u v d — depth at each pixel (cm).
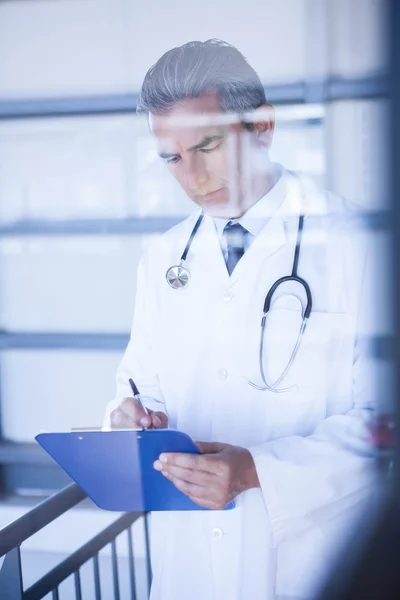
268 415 120
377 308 112
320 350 118
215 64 124
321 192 127
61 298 305
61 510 121
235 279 124
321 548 115
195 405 124
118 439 104
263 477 111
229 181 126
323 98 201
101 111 283
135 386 125
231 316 122
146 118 130
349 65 192
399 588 108
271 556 118
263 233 125
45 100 285
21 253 304
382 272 110
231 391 122
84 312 300
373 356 113
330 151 189
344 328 117
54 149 292
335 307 118
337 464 112
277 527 113
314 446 113
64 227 298
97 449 105
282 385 120
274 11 228
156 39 268
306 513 112
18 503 214
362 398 115
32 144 293
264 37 232
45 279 304
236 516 120
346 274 117
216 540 121
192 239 130
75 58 279
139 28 268
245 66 126
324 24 201
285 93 212
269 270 122
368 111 108
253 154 126
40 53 280
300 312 120
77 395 296
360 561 111
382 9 103
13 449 252
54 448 107
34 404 287
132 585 152
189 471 104
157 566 128
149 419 115
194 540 122
